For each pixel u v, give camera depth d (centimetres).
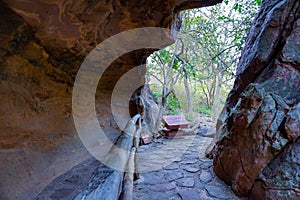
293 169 168
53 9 104
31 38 117
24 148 114
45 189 124
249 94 214
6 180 95
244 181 198
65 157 159
